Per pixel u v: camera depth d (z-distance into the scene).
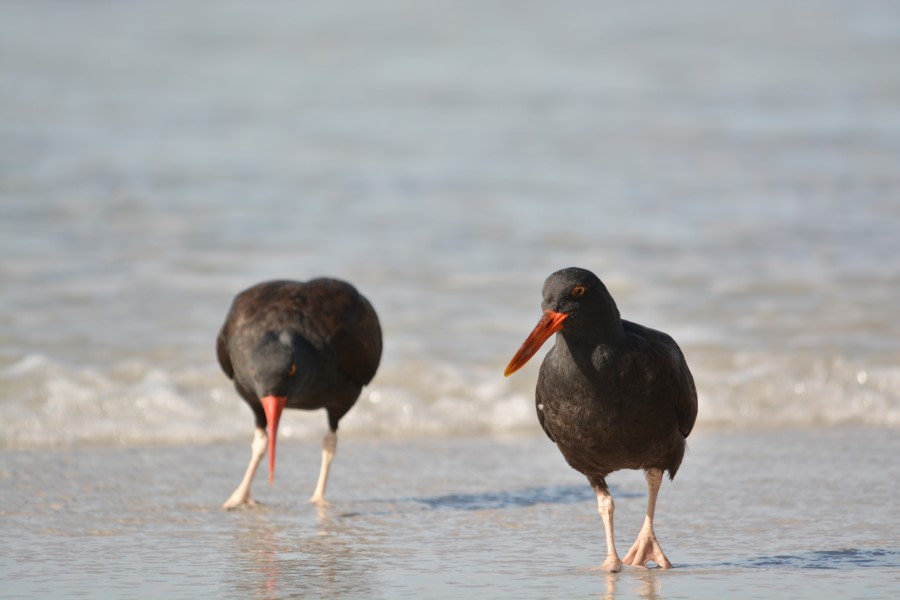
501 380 13.95
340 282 11.16
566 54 37.97
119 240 19.38
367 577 8.20
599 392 7.81
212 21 42.38
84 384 13.44
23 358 14.19
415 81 33.97
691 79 34.41
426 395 13.62
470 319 16.06
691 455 11.91
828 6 46.06
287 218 20.95
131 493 10.63
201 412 13.06
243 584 8.01
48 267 17.88
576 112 30.45
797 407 13.48
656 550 8.45
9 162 24.25
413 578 8.16
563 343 7.86
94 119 28.64
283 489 10.94
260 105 30.78
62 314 15.90
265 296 10.74
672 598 7.62
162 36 39.59
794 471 11.27
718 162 25.41
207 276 17.69
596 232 20.30
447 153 26.16
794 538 9.14
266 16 43.44
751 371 14.16
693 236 20.05
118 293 16.84
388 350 14.75
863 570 8.24
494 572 8.31
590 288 7.70
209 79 33.78
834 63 36.53
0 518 9.75
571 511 10.20
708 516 9.84
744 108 30.81
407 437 12.88
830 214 21.36
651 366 7.86
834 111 30.38
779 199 22.44
